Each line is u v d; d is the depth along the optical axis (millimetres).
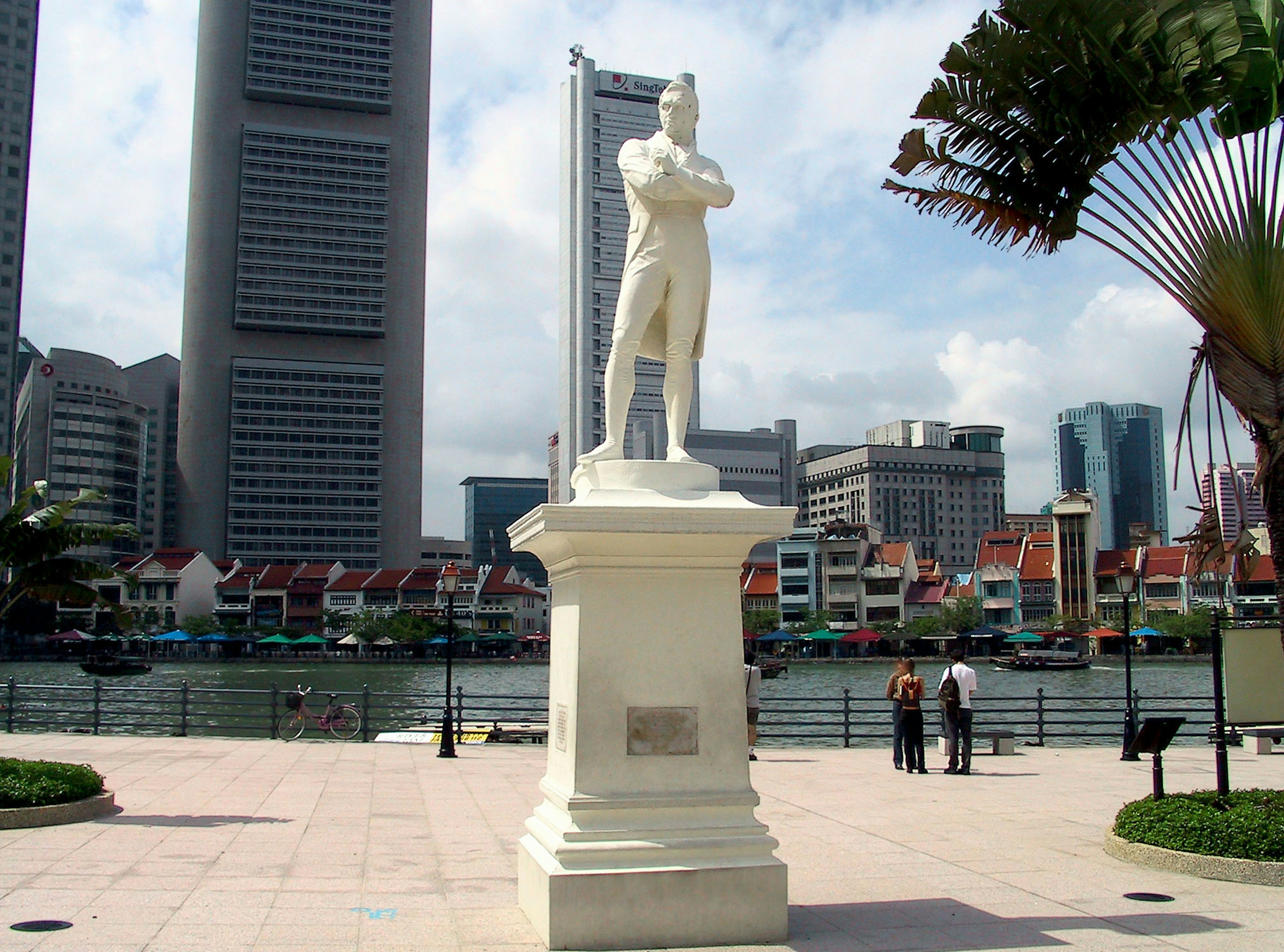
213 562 134125
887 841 10906
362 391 152625
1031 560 122188
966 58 11117
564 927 6617
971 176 12008
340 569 121938
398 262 155875
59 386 136875
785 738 25844
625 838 6844
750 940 6840
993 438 196250
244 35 153125
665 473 7652
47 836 10859
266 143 152250
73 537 13938
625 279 8219
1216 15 9914
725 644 7336
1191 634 96438
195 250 149375
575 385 150125
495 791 14680
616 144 153875
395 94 158125
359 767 17531
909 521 177125
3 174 125438
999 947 6898
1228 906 8070
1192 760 19062
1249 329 10031
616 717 7082
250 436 148125
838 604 118812
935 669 94625
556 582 7945
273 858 9828
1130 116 10656
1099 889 8672
